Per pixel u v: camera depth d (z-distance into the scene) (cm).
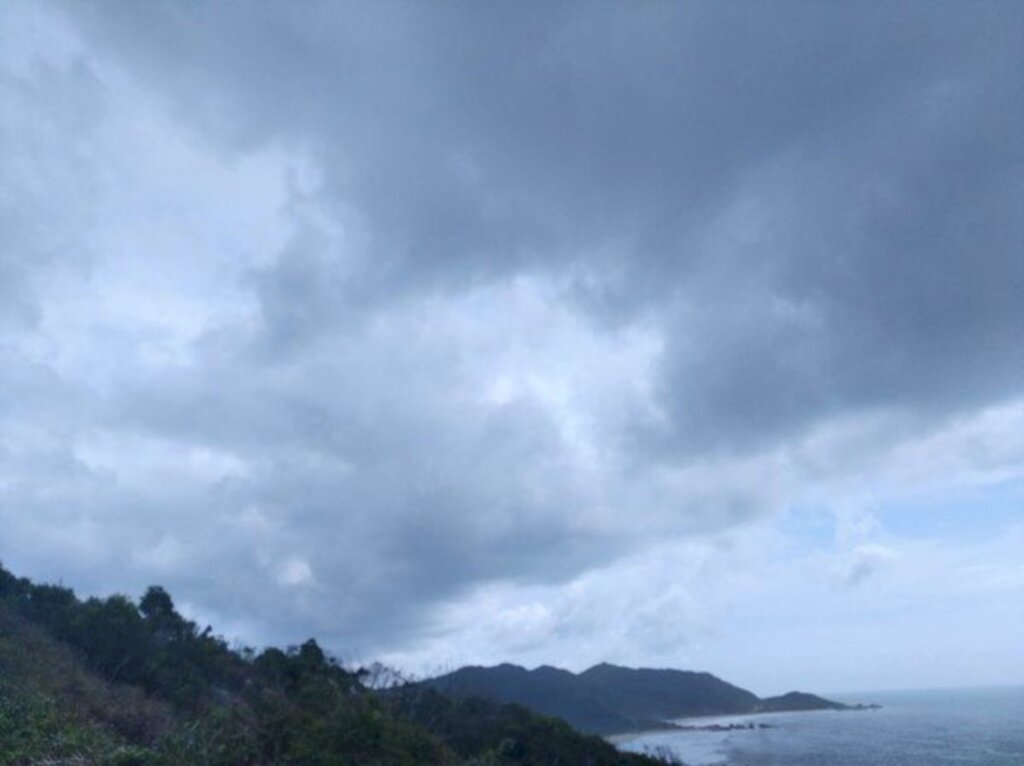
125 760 1575
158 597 2816
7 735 1545
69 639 2286
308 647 2991
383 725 2167
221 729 1862
